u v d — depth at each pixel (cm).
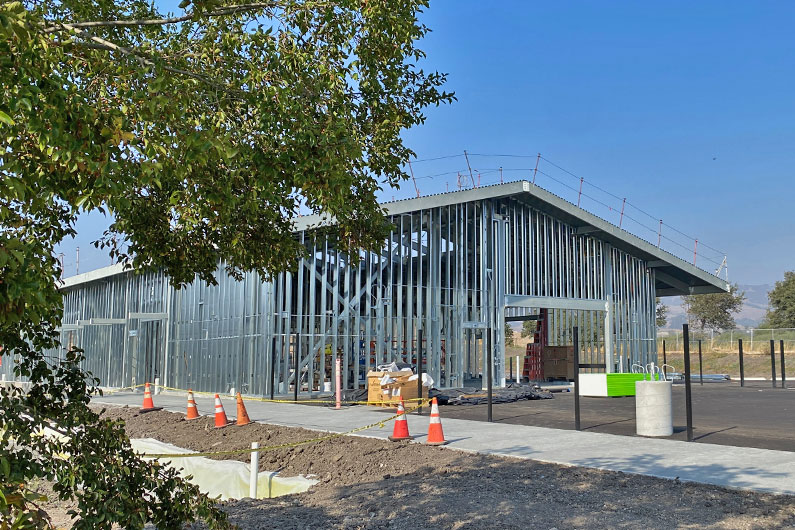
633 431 1327
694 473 870
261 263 736
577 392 1336
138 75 457
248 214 672
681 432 1305
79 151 376
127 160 427
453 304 2638
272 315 2200
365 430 1329
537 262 2914
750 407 1905
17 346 451
